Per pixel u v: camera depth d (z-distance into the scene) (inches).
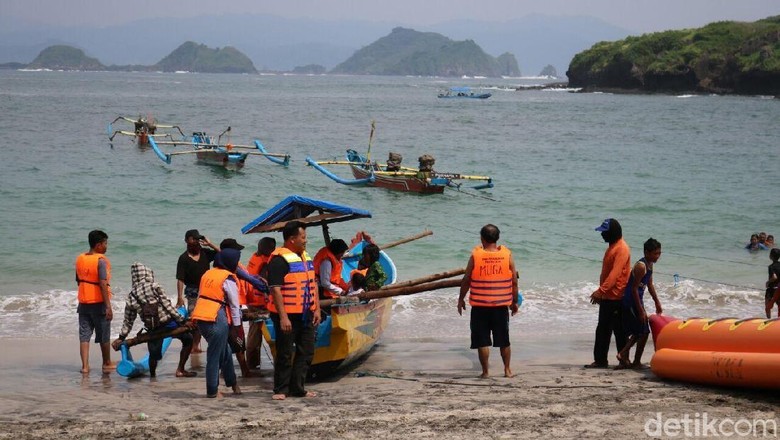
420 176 1074.7
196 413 303.7
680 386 328.2
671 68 6171.3
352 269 471.5
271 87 6894.7
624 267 367.2
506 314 359.9
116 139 1803.6
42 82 7126.0
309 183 1205.7
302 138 2022.6
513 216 929.5
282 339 323.3
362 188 1149.1
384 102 4227.4
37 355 421.4
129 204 948.0
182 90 5565.9
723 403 296.2
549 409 291.1
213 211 922.1
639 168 1418.6
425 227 851.4
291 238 321.4
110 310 380.8
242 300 386.9
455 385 345.1
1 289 572.4
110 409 314.0
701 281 621.6
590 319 514.9
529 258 703.7
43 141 1713.8
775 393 308.7
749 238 801.6
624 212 954.7
